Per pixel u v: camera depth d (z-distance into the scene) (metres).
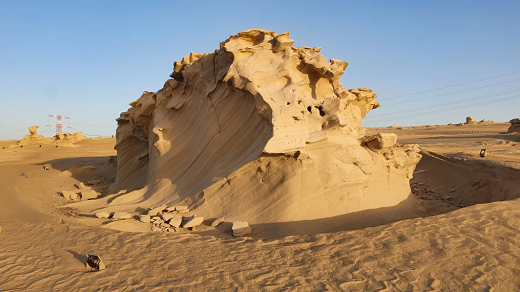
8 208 11.93
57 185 19.39
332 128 10.30
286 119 10.23
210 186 11.41
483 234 7.05
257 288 5.52
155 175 14.45
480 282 5.38
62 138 48.97
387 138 11.19
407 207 12.50
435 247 6.57
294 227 9.73
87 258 6.78
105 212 11.72
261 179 10.59
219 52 12.44
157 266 6.57
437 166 19.66
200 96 13.63
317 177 10.20
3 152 38.78
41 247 7.72
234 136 11.84
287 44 11.03
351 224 10.50
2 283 5.81
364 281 5.55
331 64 11.15
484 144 28.16
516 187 14.06
